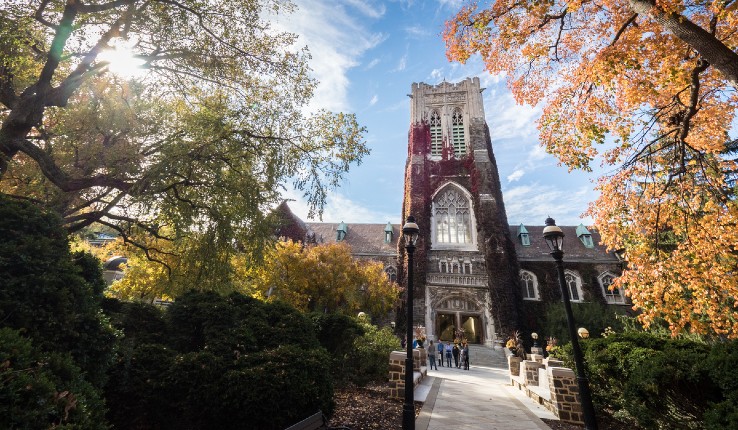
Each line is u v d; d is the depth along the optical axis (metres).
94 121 10.01
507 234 33.38
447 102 40.94
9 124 7.60
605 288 31.14
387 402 8.14
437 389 10.29
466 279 30.09
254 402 4.59
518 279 31.05
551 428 6.73
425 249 31.77
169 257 14.73
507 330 27.02
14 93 8.43
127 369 4.90
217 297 6.70
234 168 10.72
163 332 6.16
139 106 10.99
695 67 7.16
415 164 36.75
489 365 23.06
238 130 10.15
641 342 7.71
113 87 10.82
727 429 3.97
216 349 5.36
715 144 8.27
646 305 7.95
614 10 8.41
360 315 14.26
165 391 4.82
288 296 21.16
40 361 3.16
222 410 4.64
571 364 9.19
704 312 7.32
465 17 8.38
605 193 9.38
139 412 4.77
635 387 5.91
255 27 10.46
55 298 4.12
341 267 24.44
